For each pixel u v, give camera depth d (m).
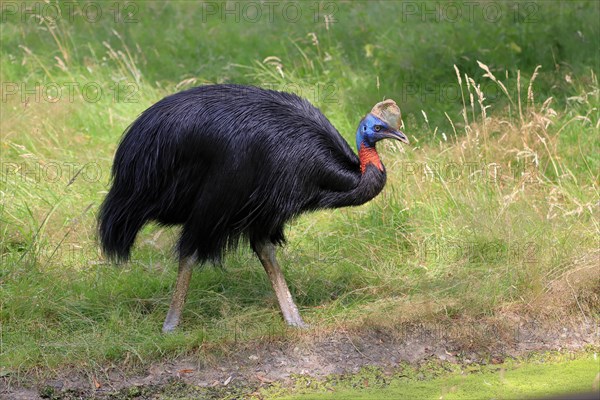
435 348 10.00
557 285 10.71
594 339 10.27
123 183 9.61
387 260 11.55
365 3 18.56
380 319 10.14
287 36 17.59
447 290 10.84
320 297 10.87
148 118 9.56
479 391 9.12
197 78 15.87
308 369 9.58
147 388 9.23
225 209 9.45
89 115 14.80
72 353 9.48
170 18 18.69
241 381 9.38
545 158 13.23
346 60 16.61
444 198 12.37
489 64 15.87
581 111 14.49
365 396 9.05
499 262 11.27
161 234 11.72
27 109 14.62
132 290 10.73
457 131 14.34
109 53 16.17
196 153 9.41
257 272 11.13
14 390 9.11
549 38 16.34
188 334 9.83
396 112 9.71
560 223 11.75
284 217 9.58
